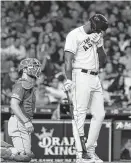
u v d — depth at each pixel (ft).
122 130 84.99
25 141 53.72
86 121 80.28
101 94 56.85
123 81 110.52
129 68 119.44
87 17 137.80
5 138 80.38
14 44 126.82
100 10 140.77
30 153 54.08
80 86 55.31
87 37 55.16
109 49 126.11
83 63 55.47
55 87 105.19
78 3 141.90
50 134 83.66
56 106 93.25
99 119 56.39
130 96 104.94
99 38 56.13
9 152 53.31
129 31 133.18
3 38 130.31
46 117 92.38
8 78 111.34
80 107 55.67
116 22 135.85
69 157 83.61
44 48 122.52
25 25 135.85
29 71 53.52
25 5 140.67
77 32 55.21
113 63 120.16
